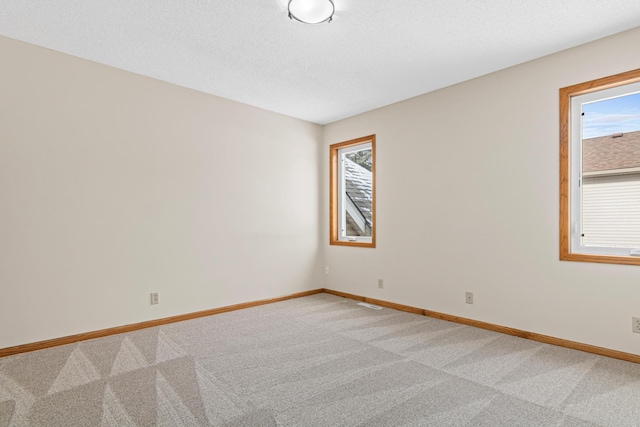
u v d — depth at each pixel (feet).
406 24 7.77
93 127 9.70
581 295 8.64
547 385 6.84
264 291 13.70
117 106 10.13
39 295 8.81
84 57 9.48
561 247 8.95
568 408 6.01
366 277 13.98
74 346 8.98
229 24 7.80
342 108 13.70
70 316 9.25
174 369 7.60
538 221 9.37
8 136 8.43
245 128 13.16
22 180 8.61
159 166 10.94
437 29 7.98
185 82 11.17
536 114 9.41
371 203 13.94
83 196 9.52
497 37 8.33
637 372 7.38
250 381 7.06
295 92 12.02
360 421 5.66
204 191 12.00
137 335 9.86
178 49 9.01
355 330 10.32
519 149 9.73
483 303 10.47
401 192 12.74
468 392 6.58
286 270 14.48
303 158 15.23
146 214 10.66
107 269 9.89
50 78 9.02
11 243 8.45
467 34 8.20
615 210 8.45
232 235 12.75
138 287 10.46
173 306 11.19
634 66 7.91
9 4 7.06
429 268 11.85
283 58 9.46
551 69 9.15
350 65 9.87
